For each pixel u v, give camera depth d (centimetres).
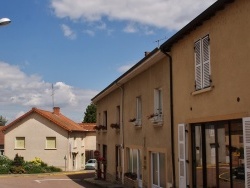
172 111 1381
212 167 1109
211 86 1071
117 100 2316
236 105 951
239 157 961
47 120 4388
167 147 1443
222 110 1019
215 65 1055
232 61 970
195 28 1163
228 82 989
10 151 4431
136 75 1883
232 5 967
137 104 1892
